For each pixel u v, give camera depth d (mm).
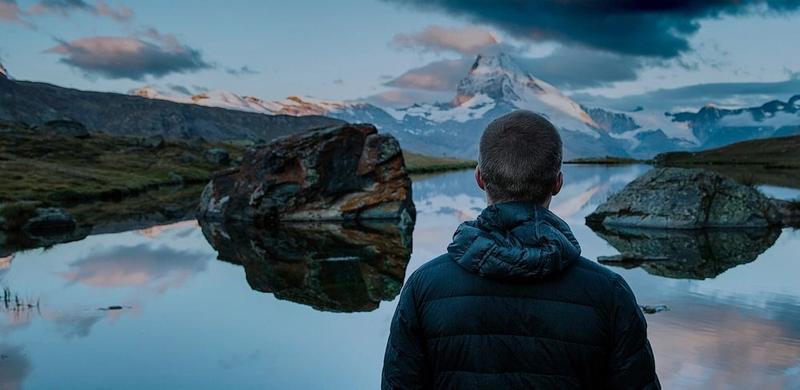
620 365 2598
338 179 29047
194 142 106750
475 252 2613
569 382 2545
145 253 19328
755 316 10719
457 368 2619
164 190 51562
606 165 101500
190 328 10969
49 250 20047
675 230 22172
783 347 9062
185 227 26312
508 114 2920
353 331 10703
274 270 16359
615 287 2627
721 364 8430
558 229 2709
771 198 25797
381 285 14469
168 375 8672
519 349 2553
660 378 8000
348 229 25281
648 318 10703
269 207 28000
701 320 10523
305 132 30531
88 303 12867
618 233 21516
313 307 12406
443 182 61938
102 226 26828
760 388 7602
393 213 28422
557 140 2820
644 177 24906
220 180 30734
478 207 34781
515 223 2668
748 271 14656
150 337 10453
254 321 11367
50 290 14125
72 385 8359
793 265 15336
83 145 79188
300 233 24125
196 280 15148
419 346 2740
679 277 14055
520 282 2582
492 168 2781
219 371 8797
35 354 9625
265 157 29031
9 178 46625
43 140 77938
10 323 11375
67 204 37781
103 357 9445
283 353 9570
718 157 110562
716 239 19938
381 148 29703
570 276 2613
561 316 2545
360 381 8391
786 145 114688
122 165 69375
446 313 2633
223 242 21812
